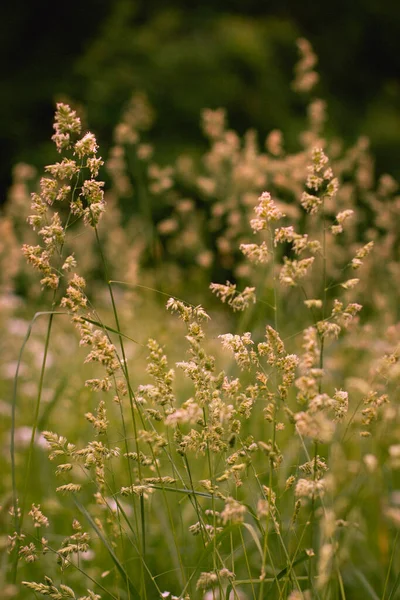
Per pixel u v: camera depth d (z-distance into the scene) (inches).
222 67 521.7
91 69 534.9
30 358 191.0
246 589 99.7
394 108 560.7
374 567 110.7
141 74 511.2
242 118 515.5
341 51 599.5
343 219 65.9
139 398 68.5
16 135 522.3
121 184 187.6
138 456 68.0
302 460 112.0
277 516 72.7
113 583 101.0
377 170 507.5
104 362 66.2
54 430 140.1
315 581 77.0
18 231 234.1
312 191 180.1
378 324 175.8
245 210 196.7
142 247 214.8
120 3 579.8
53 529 115.4
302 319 167.9
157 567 103.7
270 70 540.7
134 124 192.9
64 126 64.6
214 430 66.3
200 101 506.0
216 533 69.0
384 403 69.2
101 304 235.6
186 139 494.0
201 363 66.2
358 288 189.3
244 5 618.8
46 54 587.2
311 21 618.2
